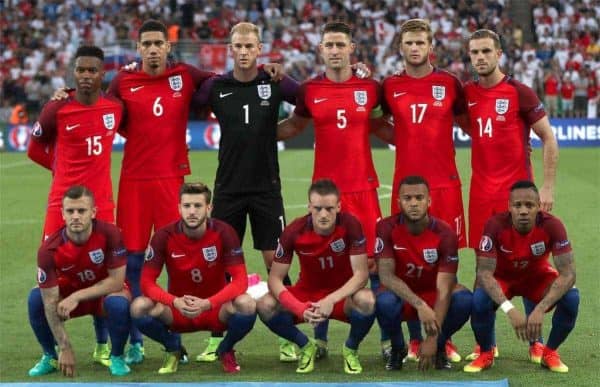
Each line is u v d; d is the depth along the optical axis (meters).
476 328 15.58
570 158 49.22
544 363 15.72
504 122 16.61
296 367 16.08
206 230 15.67
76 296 15.28
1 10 68.44
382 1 70.44
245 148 17.19
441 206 17.05
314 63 65.38
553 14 69.38
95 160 16.64
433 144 16.95
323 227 15.29
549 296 15.08
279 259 15.77
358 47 65.62
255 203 17.34
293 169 45.47
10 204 36.09
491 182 16.73
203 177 42.88
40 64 64.56
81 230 15.13
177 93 17.27
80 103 16.61
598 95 61.00
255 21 69.06
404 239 15.52
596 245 26.56
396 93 17.06
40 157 17.23
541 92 62.34
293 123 17.72
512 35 66.81
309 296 16.16
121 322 15.41
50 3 69.31
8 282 23.11
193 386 14.13
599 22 69.19
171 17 69.06
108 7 69.62
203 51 58.84
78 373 15.80
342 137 17.09
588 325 18.52
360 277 15.44
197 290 15.95
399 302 15.36
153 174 17.31
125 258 15.68
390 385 14.02
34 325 15.66
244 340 18.17
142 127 17.20
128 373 15.71
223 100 17.22
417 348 16.70
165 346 15.79
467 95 16.94
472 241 17.03
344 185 17.17
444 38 67.25
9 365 16.41
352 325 15.46
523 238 15.39
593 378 15.10
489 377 15.19
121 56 58.66
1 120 59.62
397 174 17.20
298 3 70.38
